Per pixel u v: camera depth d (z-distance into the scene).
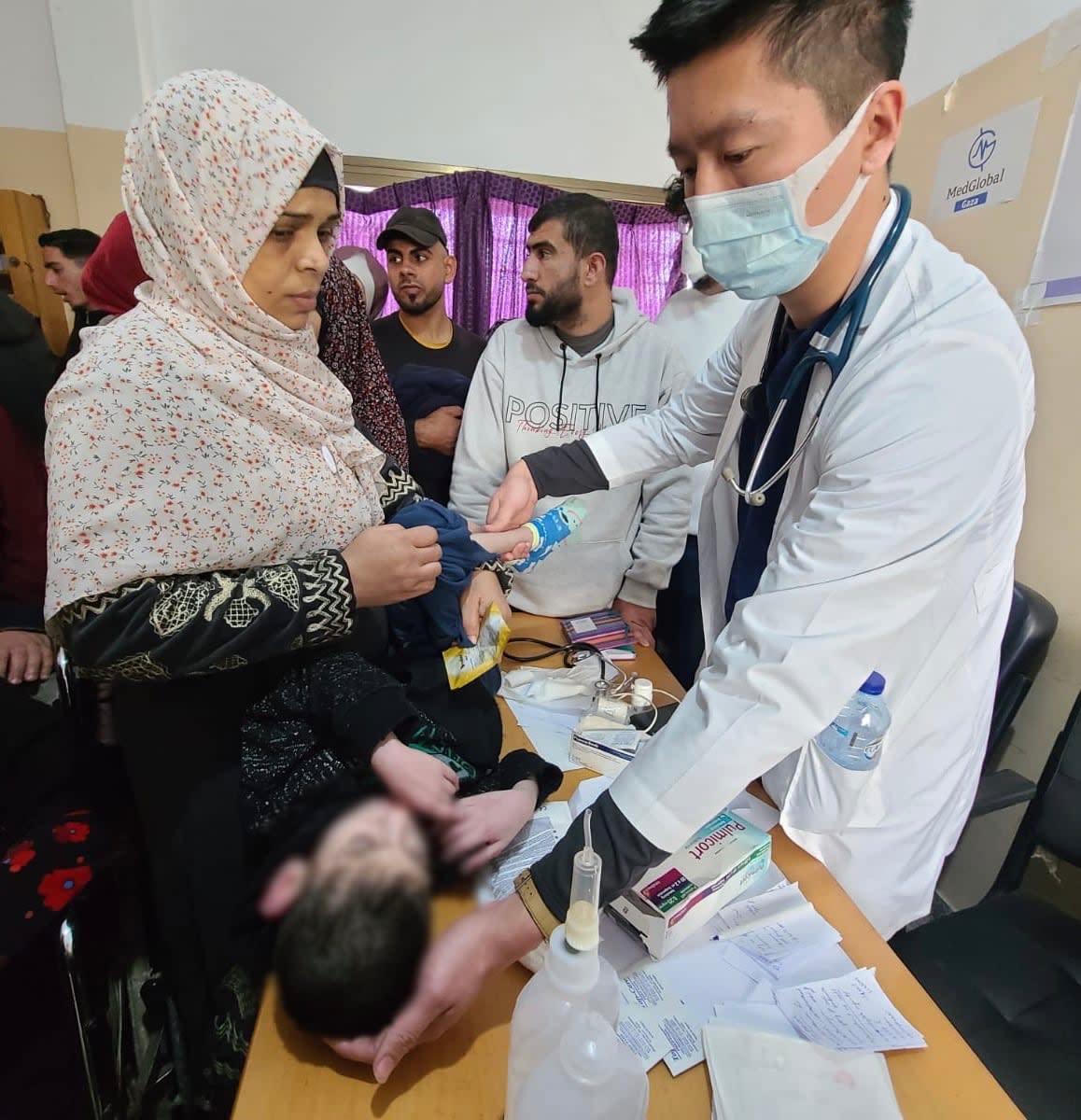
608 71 2.85
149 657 0.70
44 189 2.64
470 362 2.14
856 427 0.68
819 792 0.84
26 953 1.00
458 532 0.97
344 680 0.79
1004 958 1.06
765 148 0.64
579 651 1.37
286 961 0.62
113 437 0.69
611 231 1.54
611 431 1.25
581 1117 0.46
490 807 0.80
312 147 0.76
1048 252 1.37
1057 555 1.38
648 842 0.62
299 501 0.82
